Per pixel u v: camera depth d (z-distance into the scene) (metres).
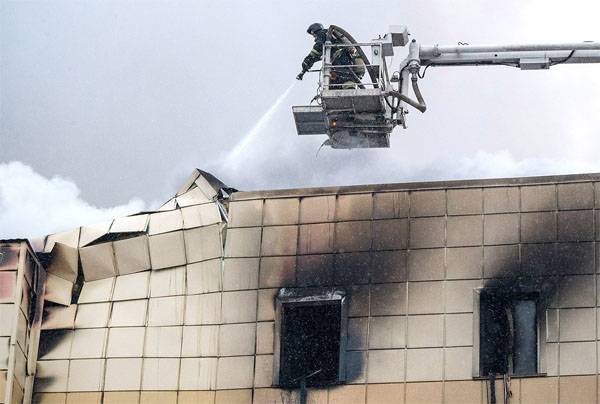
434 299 35.09
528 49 39.41
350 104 37.97
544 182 35.66
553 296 34.31
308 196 37.28
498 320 34.66
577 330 33.84
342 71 38.50
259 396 35.06
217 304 36.50
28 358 36.44
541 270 34.72
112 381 36.22
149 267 37.56
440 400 33.97
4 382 35.00
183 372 35.91
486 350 34.44
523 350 34.12
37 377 36.44
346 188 37.09
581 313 34.00
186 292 36.94
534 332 34.25
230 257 37.00
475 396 33.78
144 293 37.22
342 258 36.25
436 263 35.50
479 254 35.31
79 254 37.94
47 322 37.00
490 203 35.78
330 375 35.09
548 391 33.34
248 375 35.41
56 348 36.75
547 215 35.31
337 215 36.81
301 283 36.19
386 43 38.44
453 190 36.22
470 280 35.09
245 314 36.19
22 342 36.16
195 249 37.44
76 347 36.69
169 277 37.31
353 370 34.75
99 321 37.00
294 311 35.91
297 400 34.78
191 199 38.41
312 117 38.75
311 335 35.62
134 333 36.69
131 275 37.62
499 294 34.72
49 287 37.44
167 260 37.50
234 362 35.62
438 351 34.50
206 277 36.97
